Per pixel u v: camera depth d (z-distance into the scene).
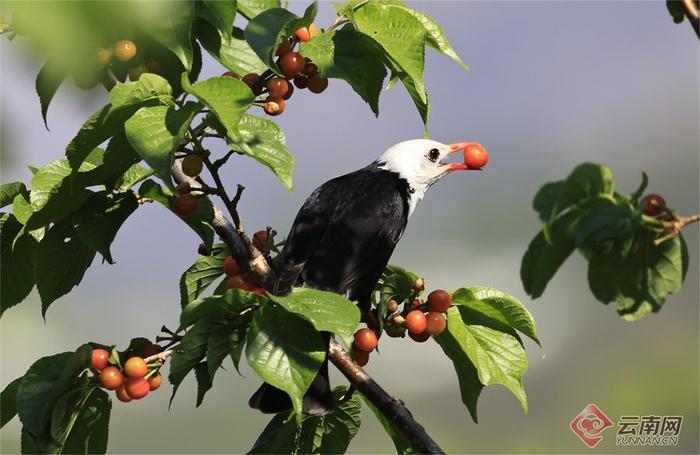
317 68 7.38
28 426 7.12
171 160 5.60
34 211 7.07
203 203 7.54
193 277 8.20
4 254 8.04
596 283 5.92
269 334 6.10
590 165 5.41
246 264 7.92
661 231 5.68
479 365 7.52
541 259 5.69
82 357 7.02
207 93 5.79
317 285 8.61
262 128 6.00
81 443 7.61
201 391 7.08
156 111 5.89
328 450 8.22
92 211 7.18
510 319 7.60
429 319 7.54
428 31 7.44
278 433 8.05
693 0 6.06
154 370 7.05
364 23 7.20
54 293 7.65
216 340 6.64
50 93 6.75
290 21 6.51
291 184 5.80
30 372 7.25
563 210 5.42
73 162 6.49
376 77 7.41
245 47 7.34
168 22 5.58
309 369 5.98
